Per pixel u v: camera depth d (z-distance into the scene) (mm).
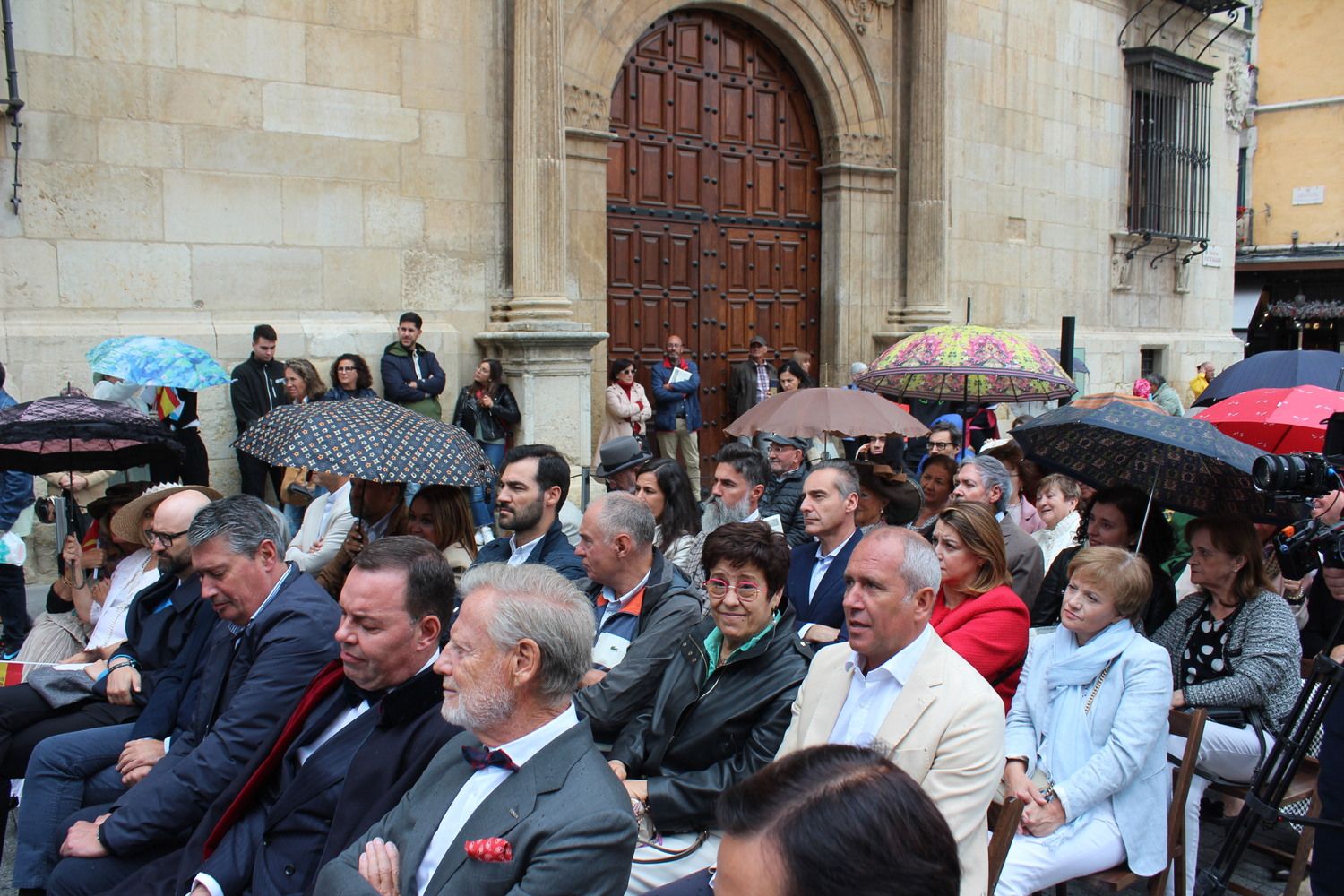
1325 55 26594
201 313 8891
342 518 5746
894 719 3162
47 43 8125
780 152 13234
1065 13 16109
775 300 13305
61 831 4098
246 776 3490
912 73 13711
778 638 3824
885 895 1334
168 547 4496
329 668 3582
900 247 14031
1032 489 6855
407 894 2762
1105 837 3734
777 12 12656
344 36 9492
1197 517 4867
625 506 4379
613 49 11266
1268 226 27750
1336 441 3848
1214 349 19734
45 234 8180
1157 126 17844
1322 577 4988
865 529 5270
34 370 8039
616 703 3994
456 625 2801
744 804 1432
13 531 7066
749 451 6035
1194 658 4535
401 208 9898
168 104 8672
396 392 9273
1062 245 16391
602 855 2580
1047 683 4031
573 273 11172
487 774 2795
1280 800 3719
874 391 7840
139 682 4547
